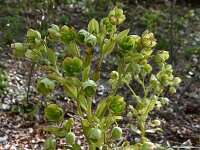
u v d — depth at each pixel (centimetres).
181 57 195
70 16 228
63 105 145
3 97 149
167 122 136
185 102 154
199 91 166
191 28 231
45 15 198
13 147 118
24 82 161
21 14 212
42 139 123
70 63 39
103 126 43
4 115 138
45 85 39
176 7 261
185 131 129
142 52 46
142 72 67
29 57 42
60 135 43
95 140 39
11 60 178
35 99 149
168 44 199
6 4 228
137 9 245
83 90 39
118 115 42
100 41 43
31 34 42
